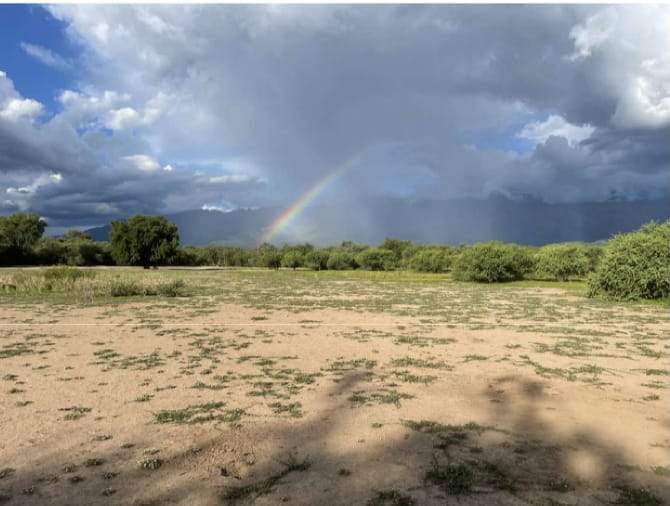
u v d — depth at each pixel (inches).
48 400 249.9
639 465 174.6
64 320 559.2
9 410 233.5
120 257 2573.8
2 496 151.8
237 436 200.5
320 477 164.4
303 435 201.8
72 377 298.2
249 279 1567.4
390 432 205.0
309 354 370.9
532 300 832.9
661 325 529.3
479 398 255.3
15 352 372.5
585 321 561.0
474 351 382.9
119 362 340.2
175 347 396.8
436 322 551.8
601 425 214.4
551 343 417.7
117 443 193.2
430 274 1941.4
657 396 259.8
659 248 780.6
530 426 212.8
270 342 421.4
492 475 166.1
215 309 680.4
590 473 168.2
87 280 1002.7
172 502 148.2
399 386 278.8
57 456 181.0
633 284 796.0
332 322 550.6
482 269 1400.1
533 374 307.6
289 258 2659.9
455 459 178.4
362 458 179.3
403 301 814.5
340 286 1231.5
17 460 177.8
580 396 259.4
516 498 151.6
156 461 175.2
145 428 209.6
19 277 1051.9
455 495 152.8
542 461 177.3
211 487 157.4
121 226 2610.7
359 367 327.0
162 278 1094.4
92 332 471.8
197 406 239.5
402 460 177.6
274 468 171.3
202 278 1603.1
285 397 256.1
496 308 704.4
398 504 147.0
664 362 343.3
